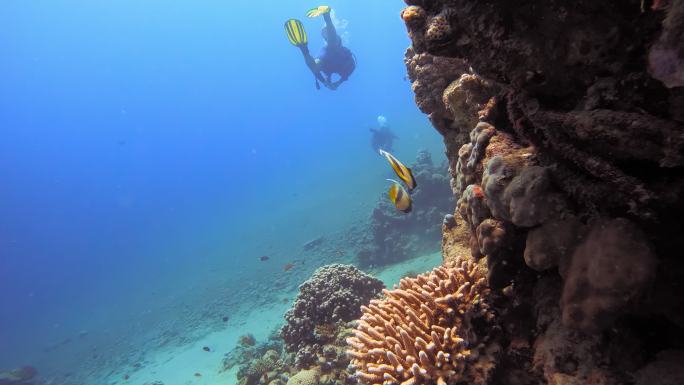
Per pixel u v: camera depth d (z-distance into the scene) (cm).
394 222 1416
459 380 276
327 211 2662
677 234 192
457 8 210
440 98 434
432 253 1224
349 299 625
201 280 2559
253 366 829
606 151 191
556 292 264
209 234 4509
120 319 2495
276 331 1202
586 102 192
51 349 2436
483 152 294
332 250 1778
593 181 207
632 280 177
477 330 294
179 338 1645
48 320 3406
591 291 193
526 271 280
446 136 451
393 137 2733
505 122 288
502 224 265
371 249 1452
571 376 232
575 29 181
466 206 321
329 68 1302
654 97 172
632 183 188
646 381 204
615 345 220
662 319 211
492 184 247
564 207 218
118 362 1714
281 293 1622
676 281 197
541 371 259
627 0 166
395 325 336
